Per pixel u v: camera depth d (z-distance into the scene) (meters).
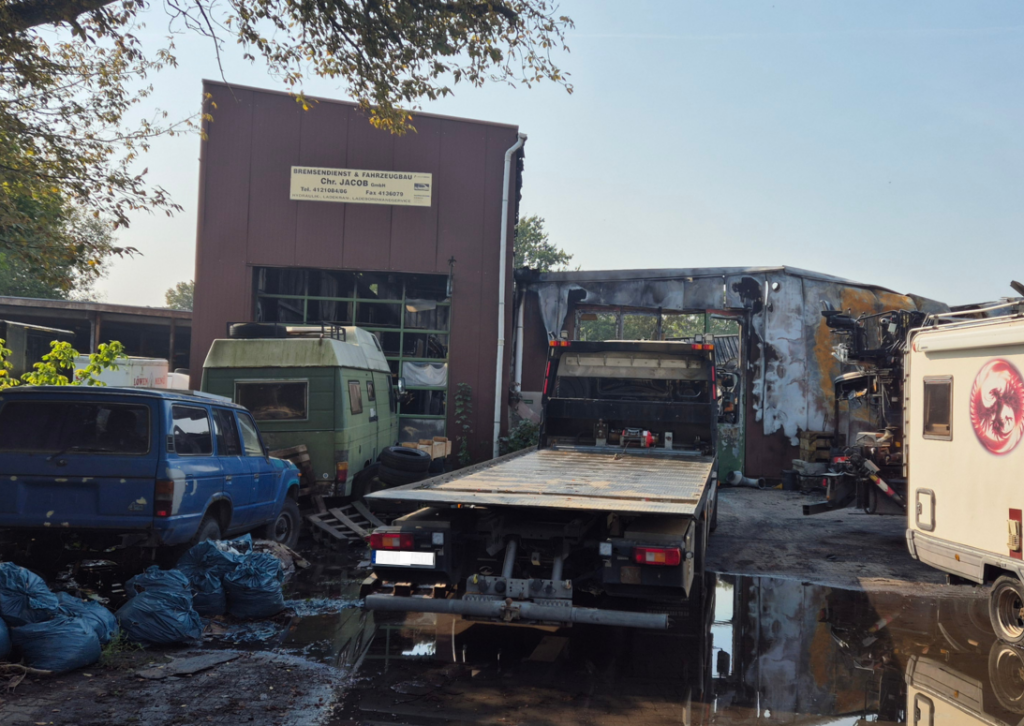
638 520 5.83
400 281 17.64
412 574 6.03
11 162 8.97
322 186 16.12
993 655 5.86
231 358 10.74
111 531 6.40
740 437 18.44
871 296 18.98
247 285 15.83
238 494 7.77
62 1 8.10
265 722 4.23
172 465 6.50
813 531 11.84
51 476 6.32
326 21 9.32
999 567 6.14
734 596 7.72
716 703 4.75
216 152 15.88
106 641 5.27
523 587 5.55
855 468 11.45
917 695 4.95
